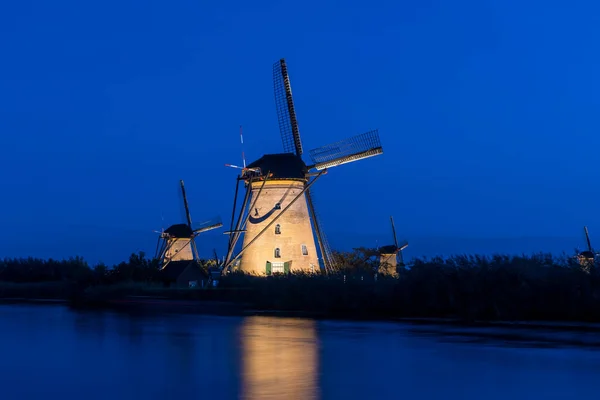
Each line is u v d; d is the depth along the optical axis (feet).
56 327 102.06
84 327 101.35
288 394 46.91
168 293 166.61
